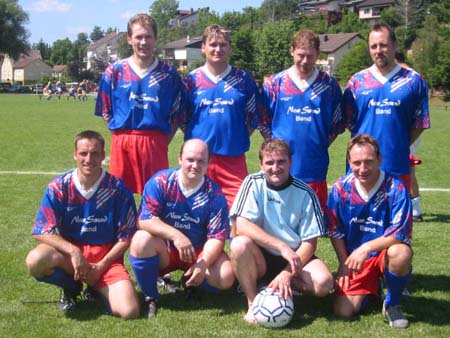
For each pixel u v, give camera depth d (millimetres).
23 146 15859
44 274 4516
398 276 4395
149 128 5562
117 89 5590
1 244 6469
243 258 4496
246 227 4582
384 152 5305
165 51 108062
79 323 4387
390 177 4578
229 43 5645
